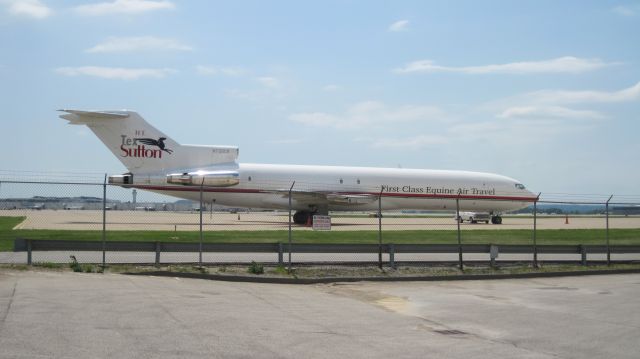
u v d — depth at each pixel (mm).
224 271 20203
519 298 17172
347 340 11219
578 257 28891
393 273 21594
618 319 14008
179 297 15031
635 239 38469
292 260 24281
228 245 21094
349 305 15414
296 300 15852
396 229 45031
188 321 12125
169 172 48781
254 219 61562
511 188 57469
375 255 26938
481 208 57438
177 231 36969
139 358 9211
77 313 12219
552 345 11344
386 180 54281
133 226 43688
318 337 11352
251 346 10359
